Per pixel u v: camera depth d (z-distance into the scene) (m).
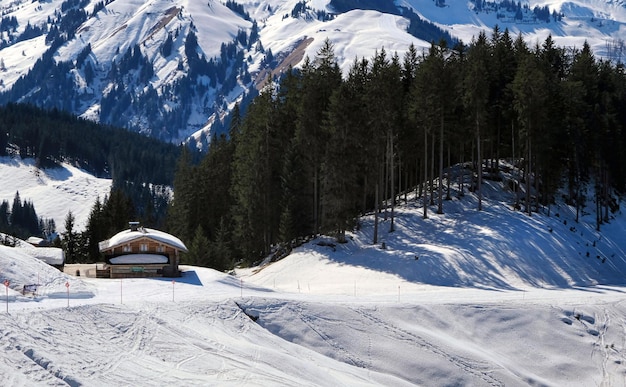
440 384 41.56
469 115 71.94
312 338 43.62
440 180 70.44
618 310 50.78
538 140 69.56
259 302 45.50
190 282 53.59
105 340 37.28
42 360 32.56
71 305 39.97
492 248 63.19
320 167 70.31
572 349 46.69
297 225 71.69
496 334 47.22
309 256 65.94
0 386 29.23
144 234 57.00
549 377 44.50
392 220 68.19
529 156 69.81
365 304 47.72
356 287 56.31
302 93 72.81
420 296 51.78
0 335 33.56
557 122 72.00
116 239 57.38
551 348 46.62
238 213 76.94
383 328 45.12
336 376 38.84
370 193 75.75
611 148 75.38
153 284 51.34
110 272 56.34
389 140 70.31
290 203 71.38
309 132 70.62
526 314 49.03
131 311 41.03
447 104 69.81
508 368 43.91
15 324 35.41
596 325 49.09
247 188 73.56
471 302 49.72
